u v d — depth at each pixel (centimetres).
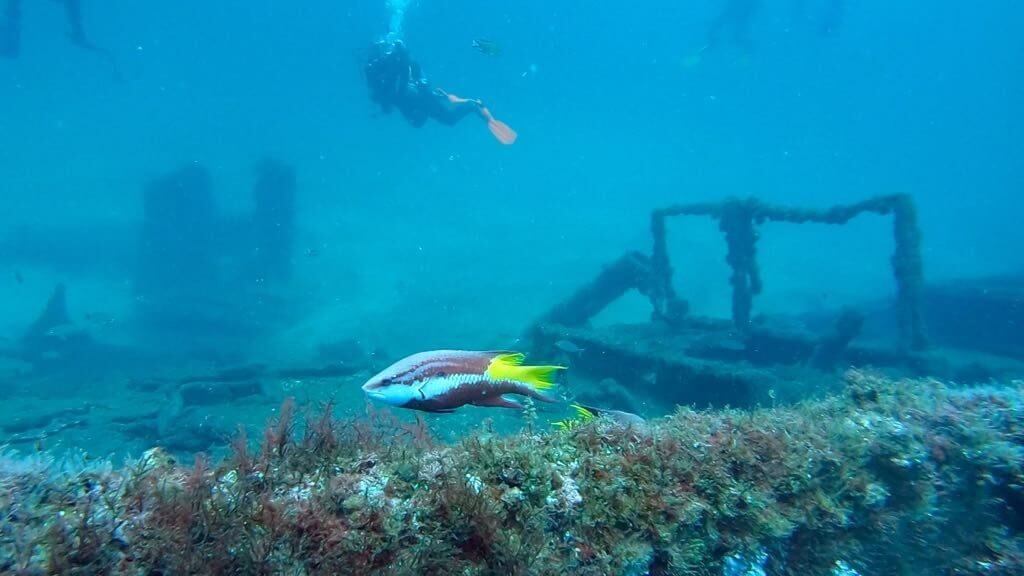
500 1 12150
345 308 1989
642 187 7019
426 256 2911
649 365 1005
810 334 1071
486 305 2017
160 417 895
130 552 201
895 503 349
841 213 1128
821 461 319
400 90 1661
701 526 275
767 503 293
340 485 240
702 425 324
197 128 10412
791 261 3184
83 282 2262
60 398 1096
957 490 366
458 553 228
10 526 199
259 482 241
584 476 267
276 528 212
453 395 218
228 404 977
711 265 2839
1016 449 362
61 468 242
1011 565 359
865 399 409
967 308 1578
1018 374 1125
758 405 395
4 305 2011
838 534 325
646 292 1349
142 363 1462
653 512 264
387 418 346
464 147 11719
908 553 356
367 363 1237
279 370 1140
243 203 4131
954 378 1100
